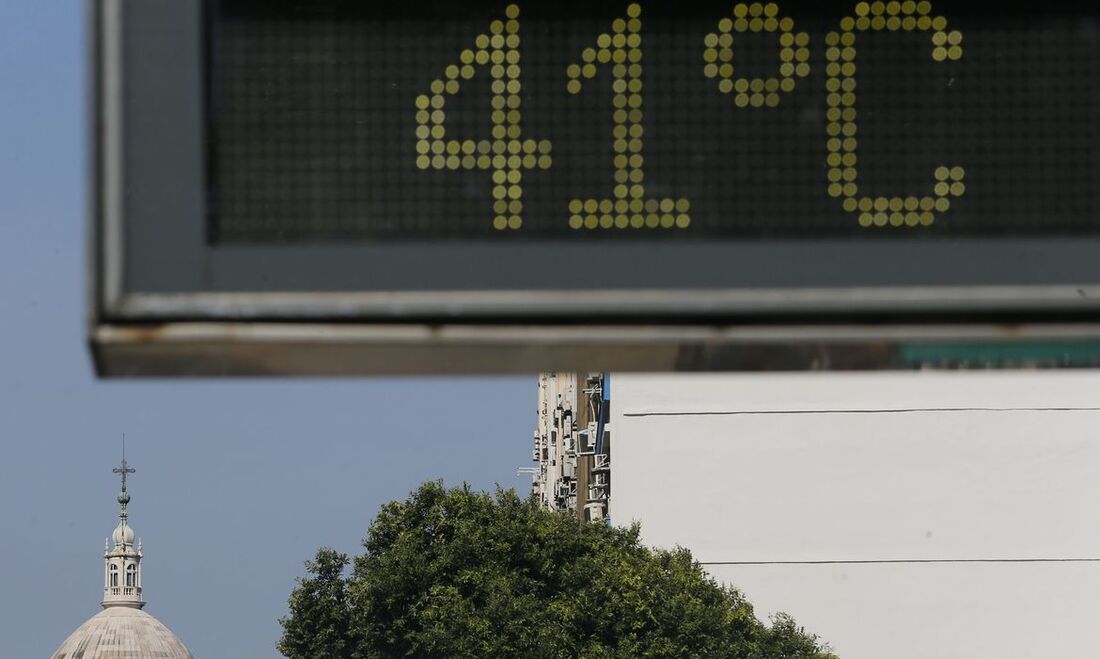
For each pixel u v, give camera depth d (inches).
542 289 615.8
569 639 5625.0
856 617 6840.6
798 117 637.3
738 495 6904.5
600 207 630.5
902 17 642.2
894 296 615.2
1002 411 6929.1
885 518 6889.8
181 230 610.2
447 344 610.2
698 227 630.5
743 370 636.7
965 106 639.8
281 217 624.7
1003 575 6855.3
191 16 615.8
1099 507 6875.0
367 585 5930.1
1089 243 625.6
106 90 608.1
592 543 5930.1
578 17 638.5
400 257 615.8
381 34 634.8
